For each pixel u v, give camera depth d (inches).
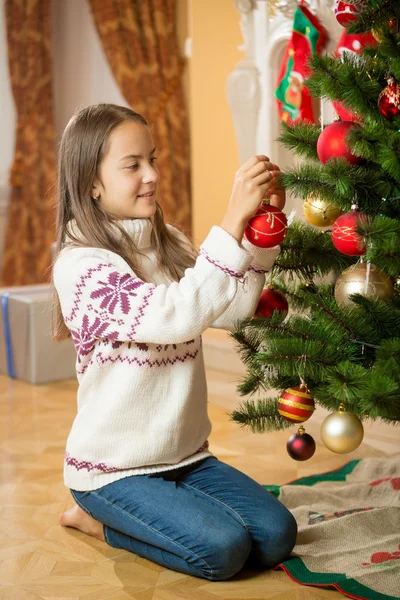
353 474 93.7
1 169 207.8
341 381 55.6
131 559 73.7
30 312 142.8
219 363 133.3
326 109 111.7
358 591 64.4
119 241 70.1
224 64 151.5
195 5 154.3
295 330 60.9
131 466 70.7
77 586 68.6
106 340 69.1
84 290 66.9
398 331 59.7
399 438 101.9
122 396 69.3
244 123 142.0
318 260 68.0
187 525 67.6
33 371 144.3
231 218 62.3
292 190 63.0
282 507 71.0
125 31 190.1
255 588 67.2
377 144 55.7
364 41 65.5
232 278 63.0
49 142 209.3
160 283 73.3
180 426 71.1
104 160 69.1
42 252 208.7
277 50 134.7
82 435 72.0
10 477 97.3
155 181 70.3
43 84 206.8
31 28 203.3
